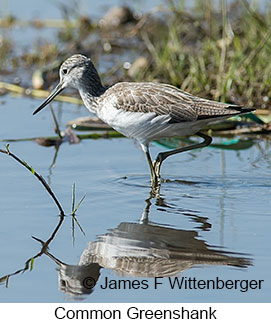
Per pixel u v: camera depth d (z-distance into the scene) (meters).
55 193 11.77
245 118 16.02
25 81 18.77
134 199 11.60
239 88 16.86
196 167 13.34
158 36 20.36
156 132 12.30
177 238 10.05
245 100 16.62
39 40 21.30
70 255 9.62
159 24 21.30
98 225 10.55
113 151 14.31
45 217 10.84
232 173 12.92
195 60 18.17
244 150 14.48
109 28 21.88
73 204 10.91
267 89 16.80
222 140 15.29
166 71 18.02
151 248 9.77
